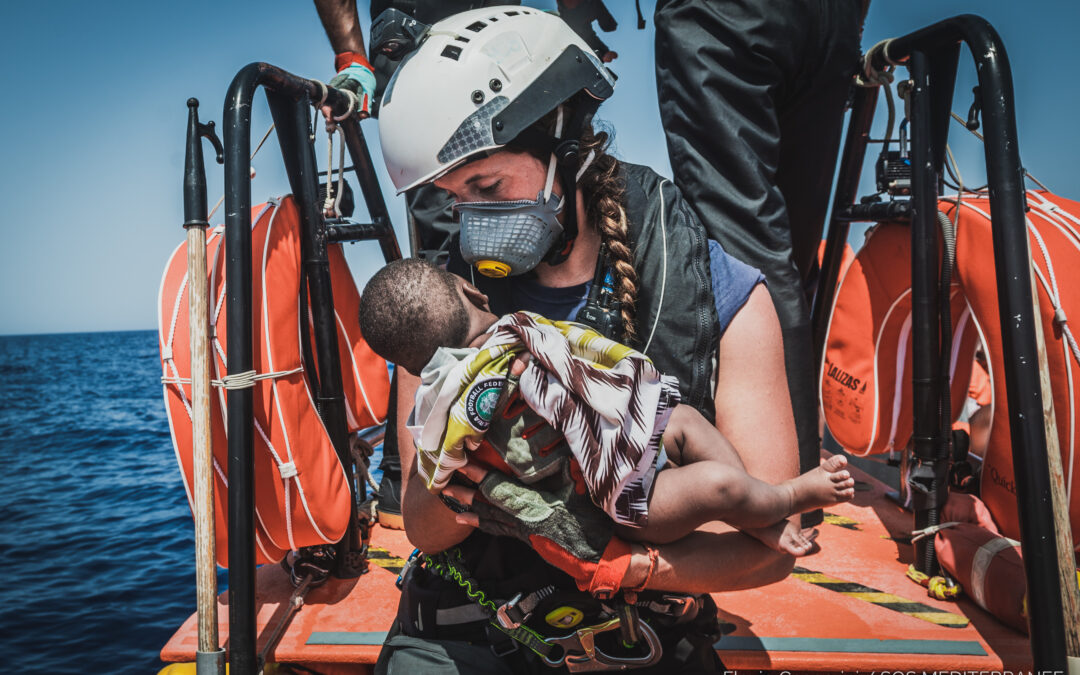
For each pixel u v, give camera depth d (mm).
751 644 1868
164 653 1922
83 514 13492
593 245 1636
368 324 1461
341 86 2475
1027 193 2248
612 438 1261
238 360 1747
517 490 1343
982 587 1979
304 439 2031
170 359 1861
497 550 1475
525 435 1334
